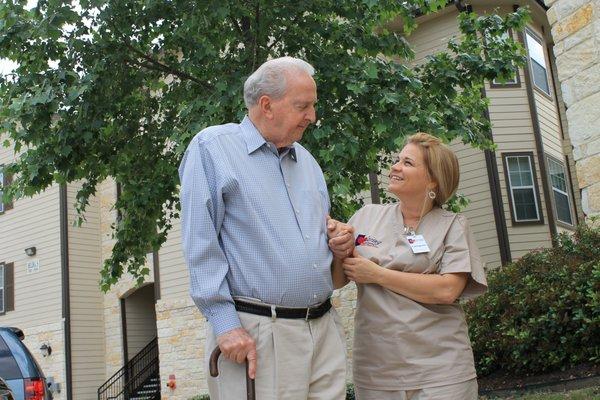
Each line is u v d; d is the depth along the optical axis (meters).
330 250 2.62
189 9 7.34
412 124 6.69
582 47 5.05
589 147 4.97
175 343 14.79
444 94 7.86
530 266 7.28
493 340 7.02
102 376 16.36
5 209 17.83
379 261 2.75
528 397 5.89
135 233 8.55
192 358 14.48
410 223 2.85
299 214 2.49
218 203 2.38
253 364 2.23
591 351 6.32
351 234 2.62
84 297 16.47
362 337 2.77
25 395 5.91
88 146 7.68
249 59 7.57
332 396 2.45
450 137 7.50
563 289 6.55
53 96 6.83
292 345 2.34
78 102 7.25
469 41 8.47
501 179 13.09
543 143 13.84
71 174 7.68
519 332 6.76
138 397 15.62
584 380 5.93
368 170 8.03
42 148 7.42
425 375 2.61
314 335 2.42
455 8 13.62
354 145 6.48
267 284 2.34
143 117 8.59
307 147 6.60
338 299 11.84
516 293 7.04
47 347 16.12
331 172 6.26
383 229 2.86
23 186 7.43
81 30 7.43
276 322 2.33
